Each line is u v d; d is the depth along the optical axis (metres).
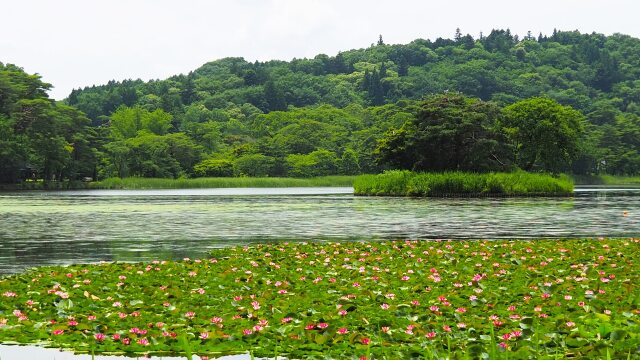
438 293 11.59
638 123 144.25
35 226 28.62
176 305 10.84
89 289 12.09
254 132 152.12
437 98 70.31
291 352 8.12
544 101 75.81
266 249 18.47
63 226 28.61
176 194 73.06
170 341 8.60
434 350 7.83
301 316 9.86
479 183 59.62
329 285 12.48
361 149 126.62
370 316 9.87
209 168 119.00
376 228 27.11
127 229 27.14
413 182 61.12
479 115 65.50
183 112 183.62
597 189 90.88
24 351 8.37
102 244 21.69
